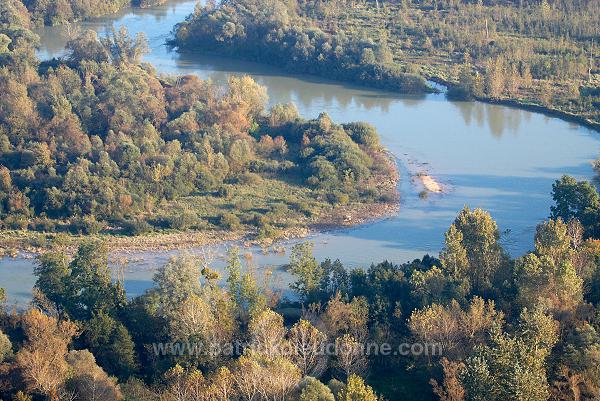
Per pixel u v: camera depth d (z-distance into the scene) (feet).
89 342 600.80
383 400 537.24
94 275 649.61
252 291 640.17
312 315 614.75
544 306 574.97
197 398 503.20
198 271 643.04
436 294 623.36
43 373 531.50
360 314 607.78
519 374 489.67
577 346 539.70
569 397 509.76
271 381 504.02
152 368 583.17
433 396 547.90
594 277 647.56
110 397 525.75
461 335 568.41
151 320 616.39
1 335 568.41
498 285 650.02
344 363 561.02
